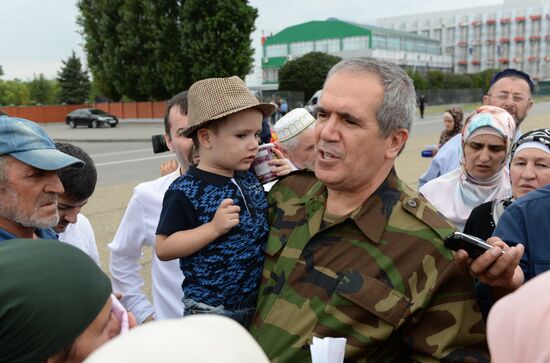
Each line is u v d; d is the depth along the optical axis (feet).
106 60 132.98
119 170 46.80
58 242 3.93
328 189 6.36
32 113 157.69
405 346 5.38
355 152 5.64
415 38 281.33
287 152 10.88
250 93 6.87
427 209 5.85
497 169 10.30
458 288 5.21
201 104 6.66
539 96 243.81
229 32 114.21
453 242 4.90
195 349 2.24
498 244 4.86
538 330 2.75
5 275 3.52
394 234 5.61
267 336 5.75
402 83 5.79
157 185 9.16
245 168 6.86
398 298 5.25
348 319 5.33
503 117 10.14
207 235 6.31
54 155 6.29
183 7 116.88
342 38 256.32
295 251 6.10
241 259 6.50
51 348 3.51
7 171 6.05
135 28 125.80
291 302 5.77
